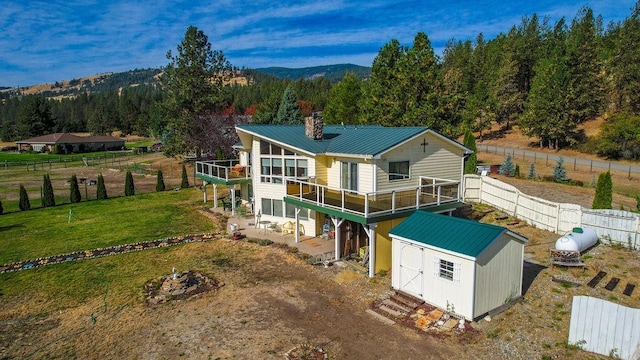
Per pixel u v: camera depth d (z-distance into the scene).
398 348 11.99
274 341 12.42
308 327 13.25
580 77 51.78
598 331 11.32
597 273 15.89
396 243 15.26
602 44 75.62
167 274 17.95
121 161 67.94
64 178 50.16
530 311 13.65
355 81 60.72
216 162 35.62
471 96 69.62
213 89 55.97
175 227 25.81
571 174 39.31
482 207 25.89
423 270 14.34
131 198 36.06
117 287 16.70
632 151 45.72
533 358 11.30
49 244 22.67
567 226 20.34
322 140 23.30
